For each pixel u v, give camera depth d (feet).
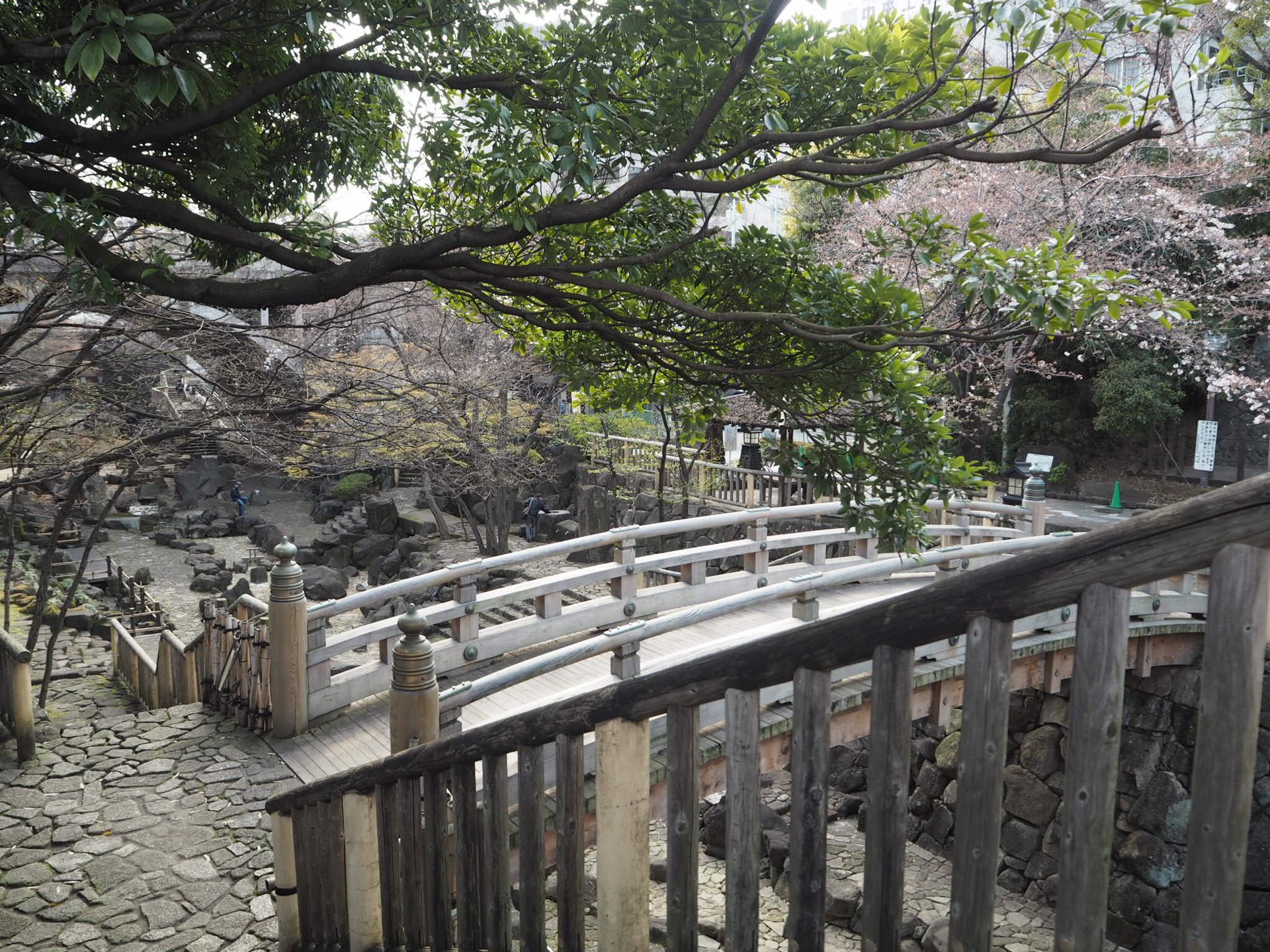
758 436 65.77
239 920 17.28
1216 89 57.82
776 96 11.56
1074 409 76.48
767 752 21.79
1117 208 50.52
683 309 10.71
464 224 13.52
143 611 60.08
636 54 11.39
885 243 12.43
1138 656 30.86
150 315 22.29
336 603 24.91
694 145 10.09
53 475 25.77
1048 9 7.81
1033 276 9.61
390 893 10.92
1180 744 31.17
